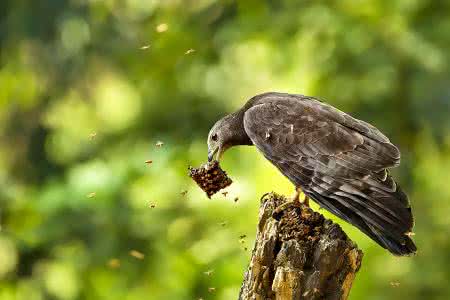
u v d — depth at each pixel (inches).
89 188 672.4
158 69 712.4
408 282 622.8
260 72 694.5
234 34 693.9
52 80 765.3
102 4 694.5
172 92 727.1
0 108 767.1
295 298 355.3
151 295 653.9
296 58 674.8
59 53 757.9
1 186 699.4
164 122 733.9
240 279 615.2
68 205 671.8
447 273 637.3
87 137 757.3
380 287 609.0
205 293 634.2
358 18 674.8
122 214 664.4
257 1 682.2
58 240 673.0
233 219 612.1
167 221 652.1
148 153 687.7
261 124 404.5
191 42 703.1
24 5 749.3
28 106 763.4
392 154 383.6
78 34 749.3
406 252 361.4
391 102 681.0
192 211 641.0
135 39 735.1
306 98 412.8
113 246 662.5
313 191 384.5
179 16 698.8
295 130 398.0
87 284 668.1
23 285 674.8
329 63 674.2
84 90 767.1
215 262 624.7
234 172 616.1
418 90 674.8
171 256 643.5
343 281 359.9
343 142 389.1
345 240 363.3
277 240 364.8
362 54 673.0
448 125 678.5
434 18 676.1
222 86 716.0
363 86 670.5
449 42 672.4
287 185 585.3
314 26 677.3
